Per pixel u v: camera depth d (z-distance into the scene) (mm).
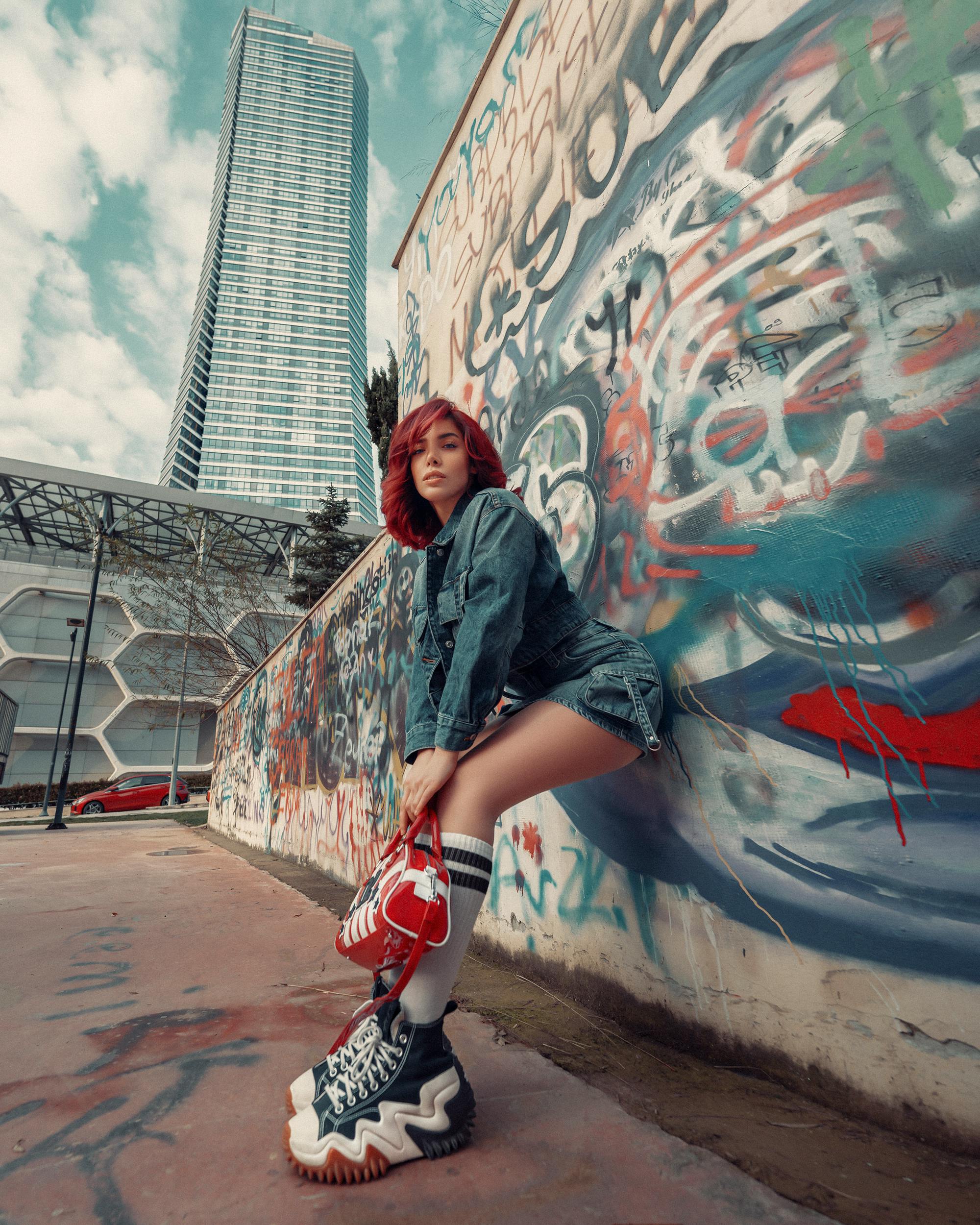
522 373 2361
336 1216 806
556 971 1835
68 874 4848
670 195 1650
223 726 11141
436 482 1336
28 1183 909
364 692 4312
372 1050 973
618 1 1955
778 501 1268
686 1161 905
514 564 1128
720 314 1452
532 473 2215
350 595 4887
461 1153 957
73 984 1960
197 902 3543
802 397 1244
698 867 1367
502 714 1378
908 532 1044
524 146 2506
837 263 1204
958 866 942
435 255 3420
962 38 1032
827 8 1272
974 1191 801
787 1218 763
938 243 1043
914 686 1017
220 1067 1317
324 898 3701
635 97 1838
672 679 1482
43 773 30312
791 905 1166
